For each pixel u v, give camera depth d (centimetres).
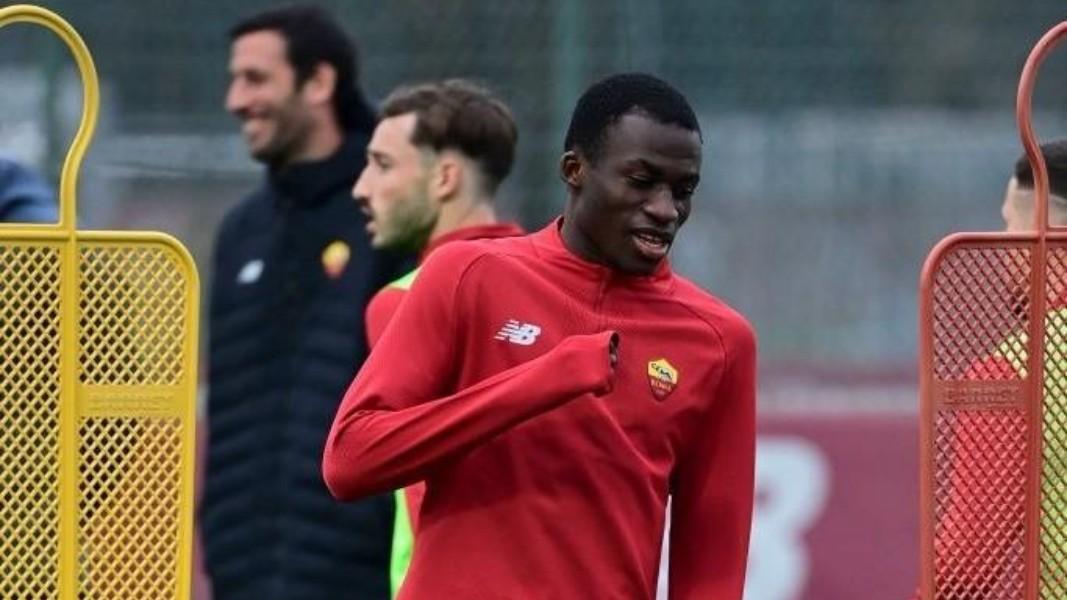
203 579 2741
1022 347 1555
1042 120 3275
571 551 1427
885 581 3005
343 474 1419
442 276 1441
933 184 3225
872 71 3189
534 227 3041
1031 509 1557
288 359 2144
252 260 2181
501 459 1431
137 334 1515
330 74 2177
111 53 3070
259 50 2166
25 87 3045
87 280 1510
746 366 1491
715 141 3177
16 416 1503
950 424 1548
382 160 1964
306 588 2091
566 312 1440
